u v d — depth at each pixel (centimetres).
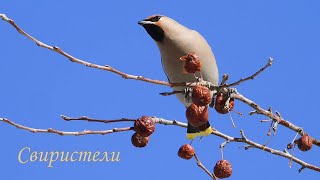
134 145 875
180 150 948
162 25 1251
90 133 818
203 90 860
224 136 977
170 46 1251
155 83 796
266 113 935
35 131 790
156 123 977
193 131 996
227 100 915
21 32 675
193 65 877
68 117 831
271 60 781
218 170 920
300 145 951
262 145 963
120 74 749
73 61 712
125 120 844
